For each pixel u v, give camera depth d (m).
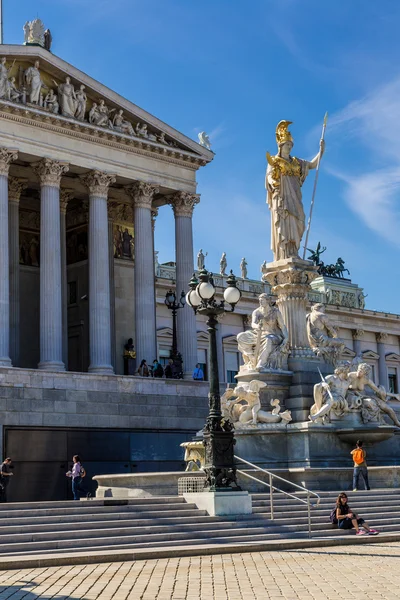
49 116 65.31
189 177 75.19
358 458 39.84
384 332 120.31
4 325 61.38
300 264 48.44
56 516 31.23
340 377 45.41
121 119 70.69
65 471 60.88
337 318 114.88
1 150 62.97
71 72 67.25
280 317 47.16
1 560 25.59
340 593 20.14
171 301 69.81
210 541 30.75
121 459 63.88
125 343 77.69
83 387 62.78
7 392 59.09
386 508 37.22
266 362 46.16
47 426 60.47
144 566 25.59
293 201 48.84
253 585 21.53
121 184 73.50
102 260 68.00
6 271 62.16
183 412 67.75
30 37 66.94
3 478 48.56
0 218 62.50
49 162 65.50
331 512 35.12
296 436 43.47
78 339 77.62
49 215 65.25
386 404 46.00
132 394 65.19
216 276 102.00
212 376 34.41
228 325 101.44
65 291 72.00
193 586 21.45
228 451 34.19
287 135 49.16
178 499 34.41
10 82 64.19
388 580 22.19
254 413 43.62
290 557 27.50
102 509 32.41
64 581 22.62
